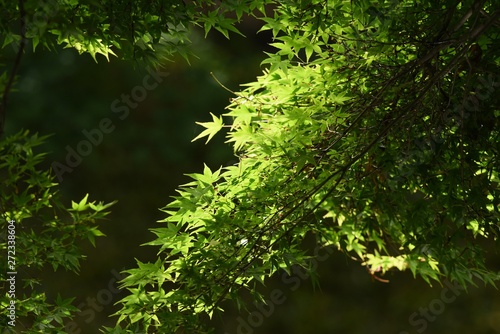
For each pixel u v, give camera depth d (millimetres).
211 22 5914
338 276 16953
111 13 5363
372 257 7688
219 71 21141
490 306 15922
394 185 6086
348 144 6105
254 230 6055
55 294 15359
